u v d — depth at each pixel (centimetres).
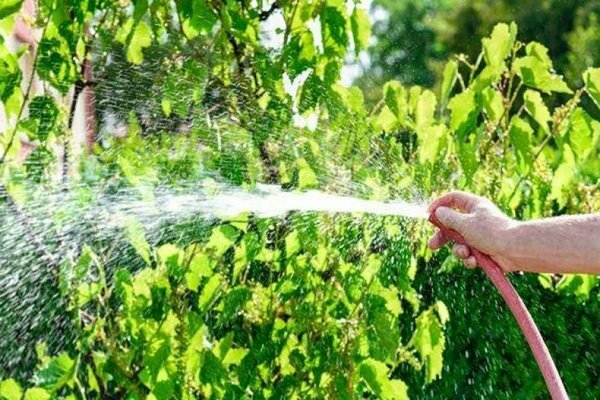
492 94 337
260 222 310
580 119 347
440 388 485
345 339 321
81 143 306
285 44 322
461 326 481
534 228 244
